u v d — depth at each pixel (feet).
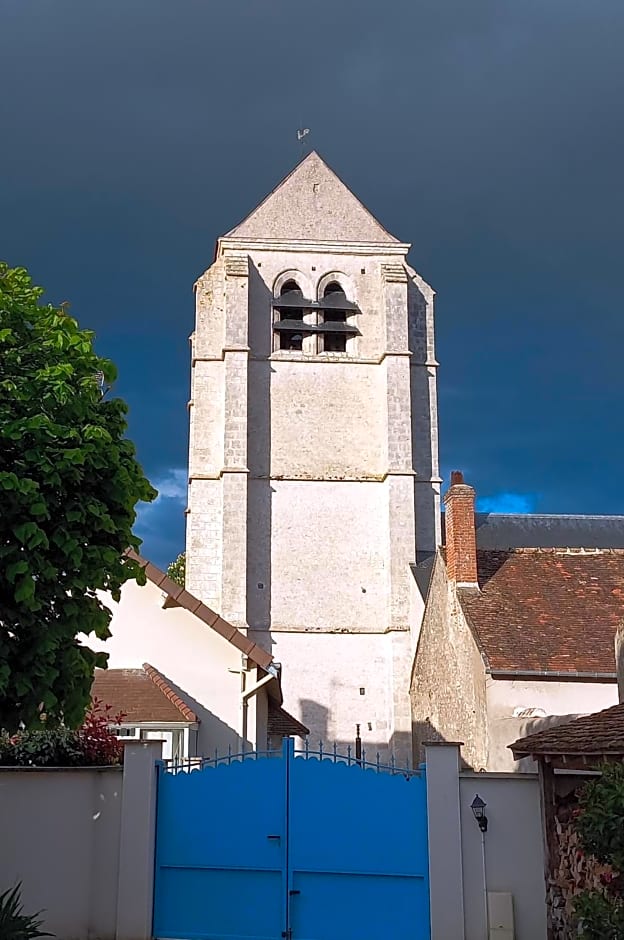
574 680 70.64
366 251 149.79
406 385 142.31
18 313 40.32
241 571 132.87
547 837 41.91
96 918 44.29
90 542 39.19
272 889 44.21
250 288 146.51
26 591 35.24
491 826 43.24
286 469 140.77
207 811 45.39
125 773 45.42
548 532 133.90
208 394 142.72
